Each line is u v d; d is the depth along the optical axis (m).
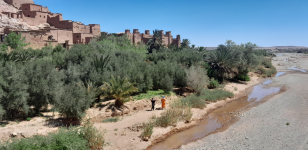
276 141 9.55
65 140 7.27
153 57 34.62
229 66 28.84
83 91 11.82
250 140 9.96
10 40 25.08
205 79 21.30
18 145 6.48
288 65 60.41
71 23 45.72
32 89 11.55
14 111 10.89
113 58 22.83
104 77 16.17
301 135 9.95
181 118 13.68
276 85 28.34
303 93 20.53
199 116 14.73
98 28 54.44
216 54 29.56
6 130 8.83
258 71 40.59
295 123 11.81
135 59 27.67
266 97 21.42
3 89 10.46
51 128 9.98
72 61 20.67
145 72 19.09
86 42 41.62
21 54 19.91
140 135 10.76
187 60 31.95
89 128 8.99
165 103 16.97
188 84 20.92
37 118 11.05
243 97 21.97
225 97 20.50
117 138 10.20
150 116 13.54
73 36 40.69
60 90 11.91
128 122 12.45
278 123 12.11
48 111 12.96
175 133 11.71
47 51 25.89
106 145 9.32
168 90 19.44
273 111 15.09
